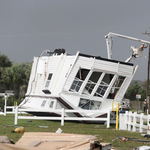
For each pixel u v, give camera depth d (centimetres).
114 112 3975
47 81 4184
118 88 4106
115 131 2759
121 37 4600
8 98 7694
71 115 3816
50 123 3478
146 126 2647
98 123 3872
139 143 2031
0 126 2956
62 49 4262
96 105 3953
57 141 1712
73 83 3825
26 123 3344
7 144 1447
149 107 2767
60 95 3700
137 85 12462
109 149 1466
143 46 4459
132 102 10562
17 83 7975
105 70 3909
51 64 4238
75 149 1465
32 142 1661
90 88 3997
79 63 3828
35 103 4300
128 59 4516
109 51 4616
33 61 4878
